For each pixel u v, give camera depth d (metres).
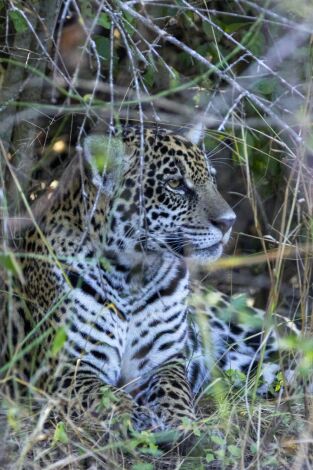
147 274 10.05
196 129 10.53
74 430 8.20
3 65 11.59
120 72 12.34
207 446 8.50
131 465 8.24
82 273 9.84
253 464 7.93
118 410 8.79
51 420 8.80
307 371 8.39
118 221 9.83
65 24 11.90
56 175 11.55
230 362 11.49
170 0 11.94
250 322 9.61
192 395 10.07
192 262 10.05
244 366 11.53
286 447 8.36
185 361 10.38
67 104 10.41
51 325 9.80
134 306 10.12
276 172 12.36
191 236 9.93
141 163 9.01
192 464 8.30
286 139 11.61
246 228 13.34
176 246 10.01
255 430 8.72
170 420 9.02
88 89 12.20
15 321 10.14
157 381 9.77
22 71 11.23
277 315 10.55
